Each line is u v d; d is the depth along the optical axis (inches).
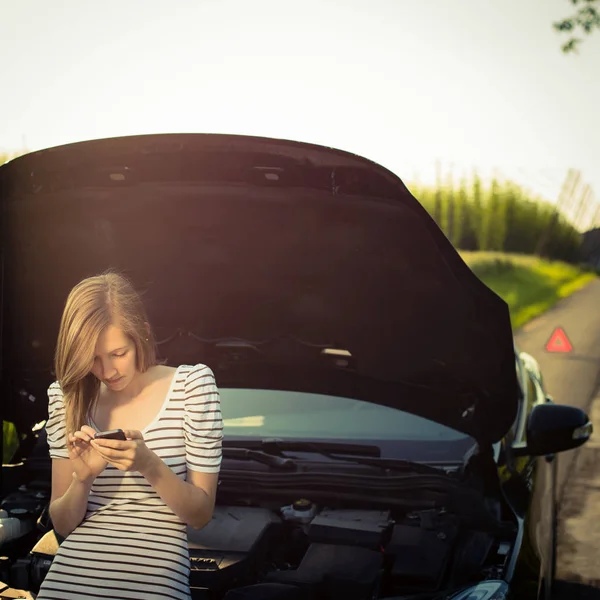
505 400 117.6
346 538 104.6
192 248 119.3
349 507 113.7
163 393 79.7
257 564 103.3
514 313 440.5
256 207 112.6
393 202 105.6
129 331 78.0
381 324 123.6
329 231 113.8
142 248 120.2
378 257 114.6
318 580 94.6
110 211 114.1
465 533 106.7
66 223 115.9
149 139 104.1
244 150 104.5
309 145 102.0
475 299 111.0
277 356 132.9
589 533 175.9
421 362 125.2
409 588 95.9
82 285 78.8
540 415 121.0
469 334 116.1
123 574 76.4
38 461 120.8
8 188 110.1
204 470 78.5
